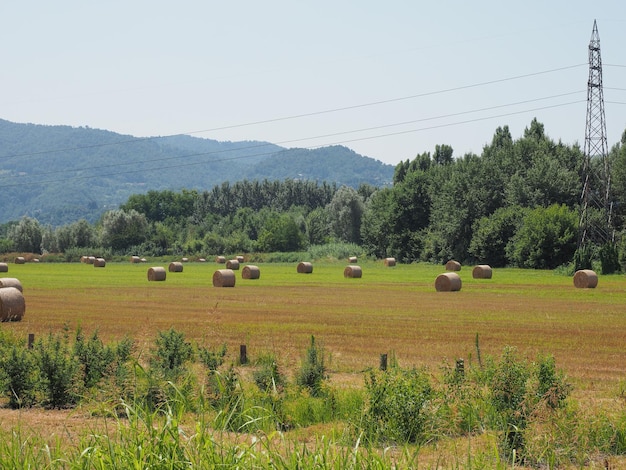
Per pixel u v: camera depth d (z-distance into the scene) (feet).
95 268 480.23
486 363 77.15
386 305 203.31
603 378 96.89
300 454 41.16
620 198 450.30
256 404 69.41
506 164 496.64
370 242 575.38
